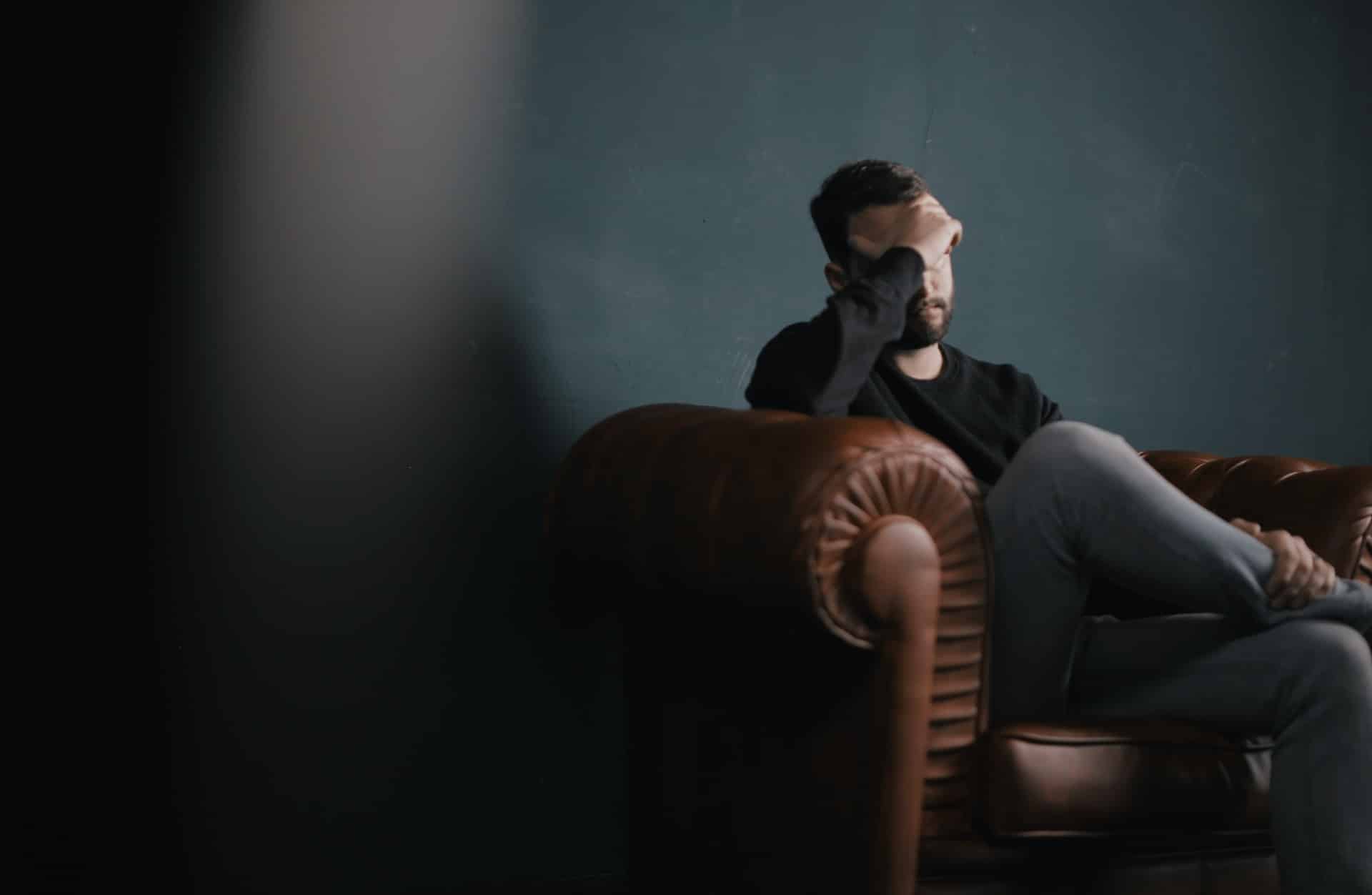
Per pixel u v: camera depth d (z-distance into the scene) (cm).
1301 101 276
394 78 194
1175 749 133
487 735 196
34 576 173
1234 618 134
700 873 148
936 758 125
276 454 186
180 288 182
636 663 165
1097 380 249
